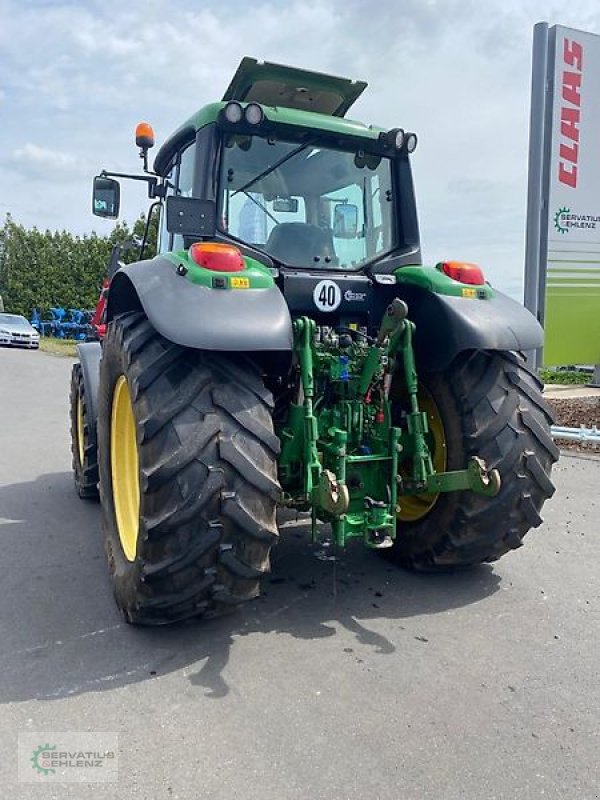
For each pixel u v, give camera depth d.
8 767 2.07
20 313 37.12
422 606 3.21
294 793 1.96
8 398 10.89
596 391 10.04
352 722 2.29
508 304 3.36
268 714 2.33
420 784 2.00
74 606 3.20
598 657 2.75
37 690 2.48
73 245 37.03
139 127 4.04
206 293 2.61
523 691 2.49
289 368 2.98
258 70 3.75
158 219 4.27
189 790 1.97
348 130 3.47
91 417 4.70
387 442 3.11
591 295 8.53
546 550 3.95
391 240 3.72
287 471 3.06
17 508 4.88
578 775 2.05
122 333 2.96
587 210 8.35
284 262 3.40
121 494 3.31
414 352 3.37
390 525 3.00
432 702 2.41
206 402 2.61
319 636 2.90
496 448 3.13
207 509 2.53
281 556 3.83
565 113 8.03
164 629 2.96
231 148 3.31
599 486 5.36
